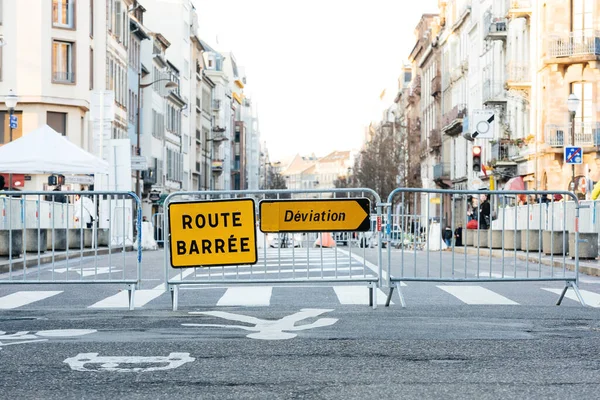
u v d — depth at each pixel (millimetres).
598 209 27891
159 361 8102
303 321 11133
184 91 104375
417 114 125375
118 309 12984
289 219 13484
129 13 72062
